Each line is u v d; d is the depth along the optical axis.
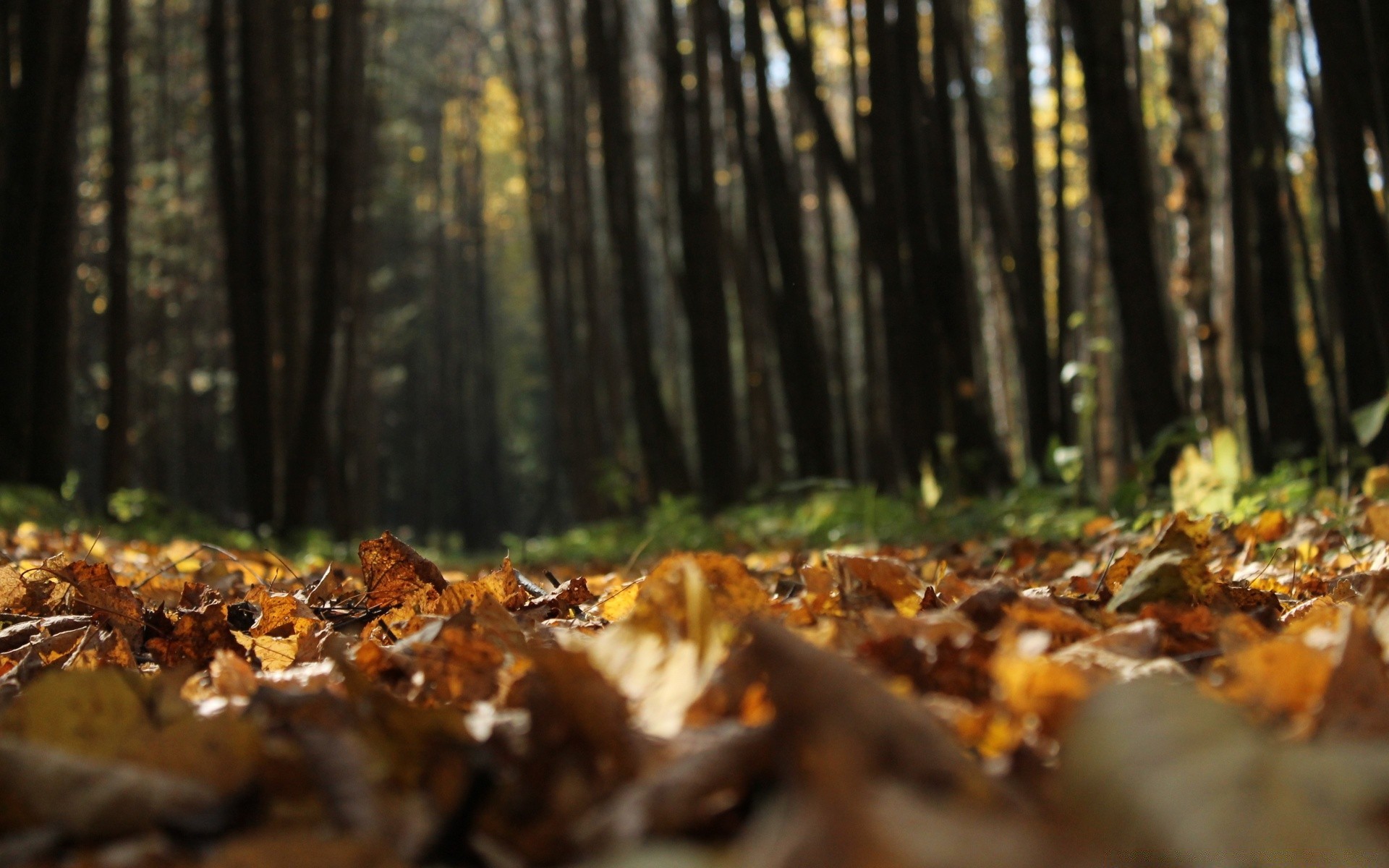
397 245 40.28
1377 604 1.73
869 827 0.72
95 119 27.52
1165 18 9.89
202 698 1.88
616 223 16.31
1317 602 2.42
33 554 5.86
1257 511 5.07
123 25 12.51
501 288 45.09
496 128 33.38
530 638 2.12
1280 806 0.80
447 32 33.22
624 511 18.78
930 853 0.75
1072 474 8.62
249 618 3.12
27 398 10.30
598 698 1.17
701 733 1.17
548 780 1.13
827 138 12.05
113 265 12.50
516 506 49.66
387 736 1.22
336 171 13.92
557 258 30.36
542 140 25.84
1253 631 1.73
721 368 14.27
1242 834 0.78
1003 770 1.14
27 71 10.33
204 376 26.95
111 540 8.34
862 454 23.78
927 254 11.14
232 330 13.37
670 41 14.30
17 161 10.30
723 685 1.34
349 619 3.01
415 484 40.38
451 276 40.47
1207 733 0.85
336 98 13.95
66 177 10.85
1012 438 21.52
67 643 2.50
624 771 1.14
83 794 1.08
